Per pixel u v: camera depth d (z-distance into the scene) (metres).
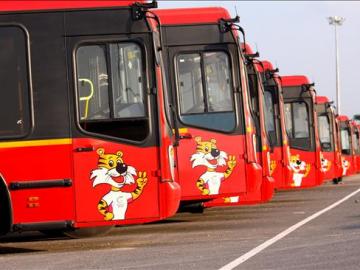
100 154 15.36
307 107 32.38
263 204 28.86
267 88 28.33
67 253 15.16
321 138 39.31
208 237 17.20
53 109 15.34
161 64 15.78
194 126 19.70
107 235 18.44
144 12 15.65
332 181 48.53
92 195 15.27
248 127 19.77
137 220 15.36
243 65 19.97
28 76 15.33
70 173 15.26
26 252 15.73
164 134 15.58
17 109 15.29
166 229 19.53
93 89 15.52
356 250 14.16
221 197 19.66
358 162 64.75
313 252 14.08
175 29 20.03
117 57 15.62
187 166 19.56
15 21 15.40
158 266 12.84
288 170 28.27
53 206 15.17
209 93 19.88
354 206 26.23
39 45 15.41
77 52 15.53
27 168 15.17
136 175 15.40
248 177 19.66
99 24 15.61
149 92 15.59
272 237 16.72
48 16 15.50
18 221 15.11
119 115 15.51
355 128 64.94
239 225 20.00
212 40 20.03
